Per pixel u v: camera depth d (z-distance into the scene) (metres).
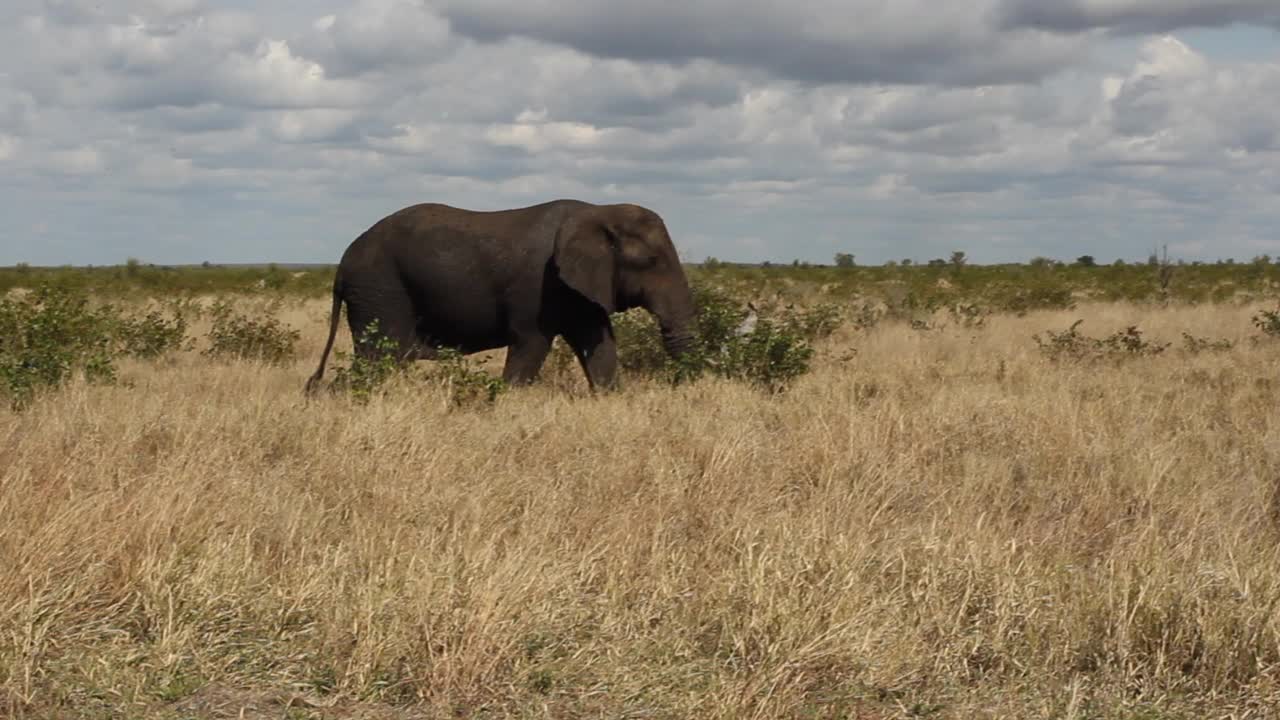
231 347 15.36
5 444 7.29
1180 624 4.75
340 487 6.89
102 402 9.15
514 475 7.23
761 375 11.82
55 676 4.23
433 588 4.75
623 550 5.70
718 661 4.63
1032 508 7.01
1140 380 12.86
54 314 12.30
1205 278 46.62
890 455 8.11
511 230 11.95
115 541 5.18
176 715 4.02
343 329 20.03
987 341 18.16
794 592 4.86
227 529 5.78
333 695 4.24
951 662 4.64
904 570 5.31
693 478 7.21
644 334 14.22
